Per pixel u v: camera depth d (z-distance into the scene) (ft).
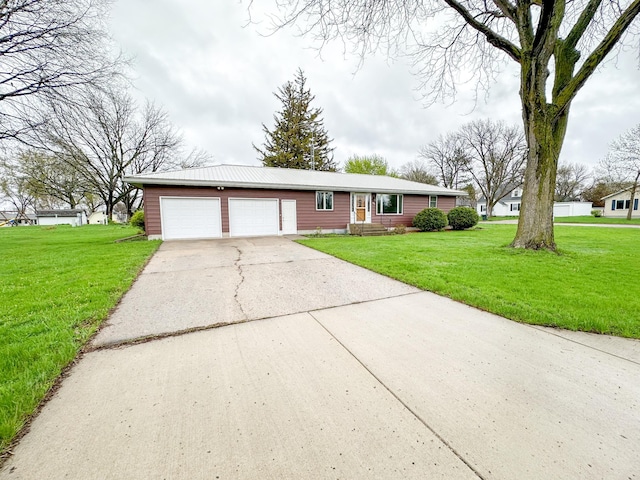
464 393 6.14
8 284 14.39
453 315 10.76
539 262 19.33
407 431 5.08
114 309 11.25
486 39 23.39
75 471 4.29
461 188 116.78
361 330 9.45
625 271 16.72
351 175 58.90
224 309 11.35
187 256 23.27
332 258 22.29
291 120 92.38
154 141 80.59
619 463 4.42
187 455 4.58
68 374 6.85
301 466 4.39
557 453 4.60
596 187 125.08
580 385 6.43
